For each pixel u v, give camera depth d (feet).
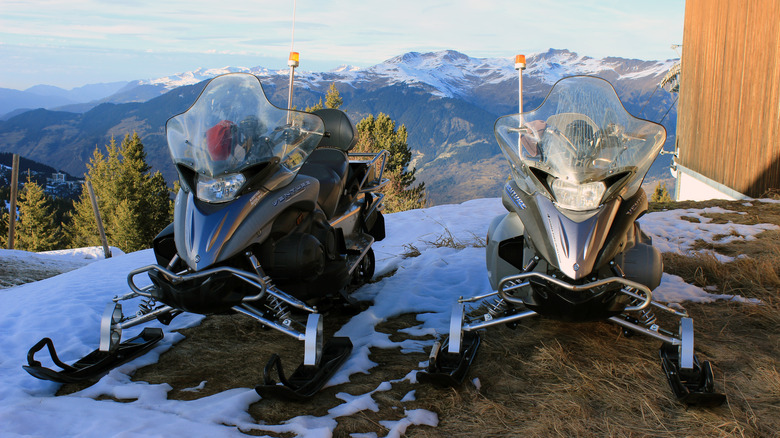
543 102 12.49
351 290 17.37
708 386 9.79
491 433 9.18
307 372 11.12
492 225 13.96
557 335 13.03
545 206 11.13
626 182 11.02
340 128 17.33
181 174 11.72
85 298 18.51
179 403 10.28
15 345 13.87
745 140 39.70
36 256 45.50
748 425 8.99
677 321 13.75
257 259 11.93
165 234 12.04
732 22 42.83
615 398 10.07
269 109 12.57
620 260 11.73
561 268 10.34
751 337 12.73
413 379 11.19
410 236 25.67
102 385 11.12
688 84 55.16
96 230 189.16
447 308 15.53
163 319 12.87
